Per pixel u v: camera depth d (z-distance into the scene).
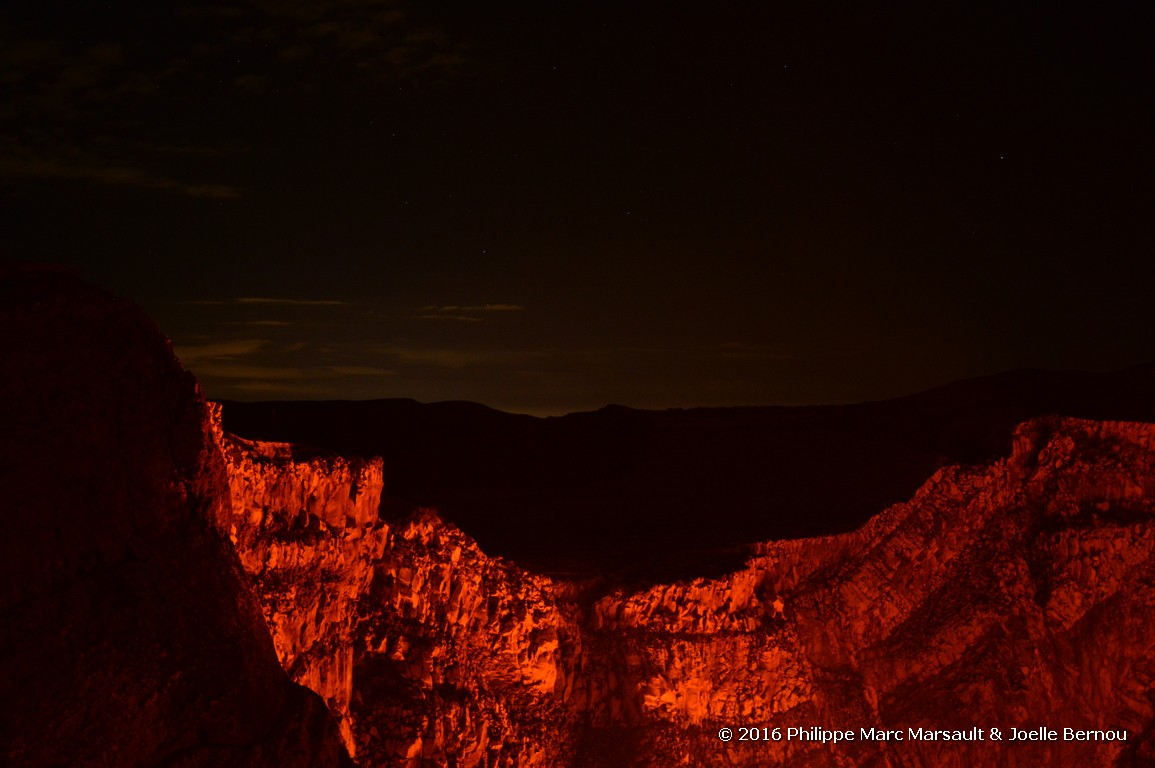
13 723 8.78
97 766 9.00
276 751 9.77
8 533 9.16
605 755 20.78
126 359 10.06
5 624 9.02
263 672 10.05
